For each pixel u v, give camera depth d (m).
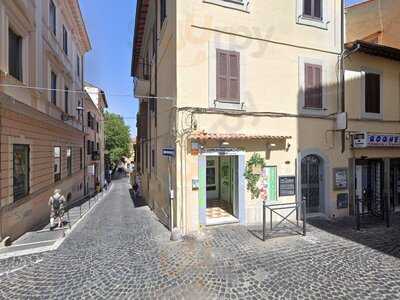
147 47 15.55
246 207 9.23
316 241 7.53
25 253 7.09
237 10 9.04
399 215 10.80
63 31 17.06
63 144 16.38
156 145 12.77
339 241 7.54
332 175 10.39
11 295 4.97
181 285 5.20
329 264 6.04
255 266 5.97
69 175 18.06
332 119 10.38
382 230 8.60
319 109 10.15
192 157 8.51
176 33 8.37
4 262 6.50
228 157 10.57
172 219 8.85
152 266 6.07
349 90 10.70
